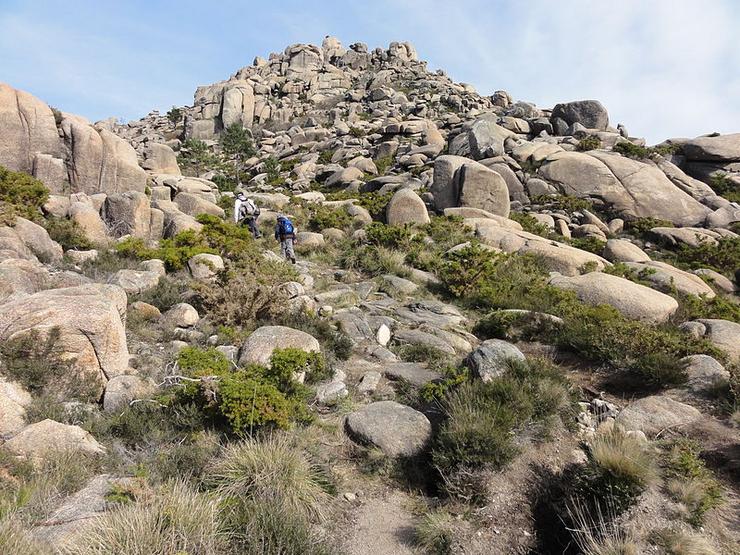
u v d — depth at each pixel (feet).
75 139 54.24
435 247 51.49
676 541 14.84
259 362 23.86
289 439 18.98
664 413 21.61
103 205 49.29
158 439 18.35
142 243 41.73
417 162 100.89
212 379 20.03
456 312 35.70
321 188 99.09
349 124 167.02
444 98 185.26
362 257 46.29
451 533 15.72
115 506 14.08
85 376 20.92
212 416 19.53
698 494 16.58
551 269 48.62
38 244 35.68
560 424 20.83
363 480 18.35
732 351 28.50
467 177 69.46
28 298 21.38
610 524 15.69
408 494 17.89
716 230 71.82
